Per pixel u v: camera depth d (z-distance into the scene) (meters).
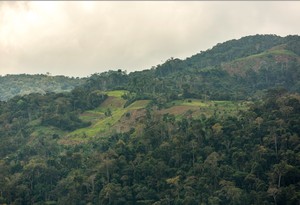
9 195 158.75
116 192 147.38
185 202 138.38
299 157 138.12
